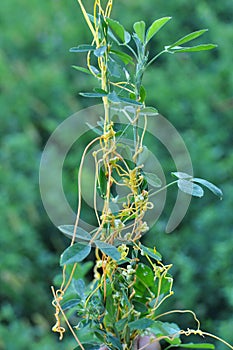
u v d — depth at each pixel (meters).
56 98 2.23
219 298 1.73
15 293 1.80
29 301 1.83
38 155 2.08
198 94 2.12
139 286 0.64
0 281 1.79
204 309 1.71
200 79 2.13
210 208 1.83
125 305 0.63
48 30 2.45
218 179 1.92
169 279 0.64
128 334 0.63
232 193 1.83
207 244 1.80
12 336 1.58
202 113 2.06
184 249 1.81
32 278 1.85
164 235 1.76
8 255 1.78
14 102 2.20
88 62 0.64
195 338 1.69
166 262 1.75
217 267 1.68
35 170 2.04
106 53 0.63
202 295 1.74
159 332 0.65
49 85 2.24
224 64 2.15
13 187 1.95
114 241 0.62
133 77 0.65
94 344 0.64
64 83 2.24
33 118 2.27
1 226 1.84
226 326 1.54
